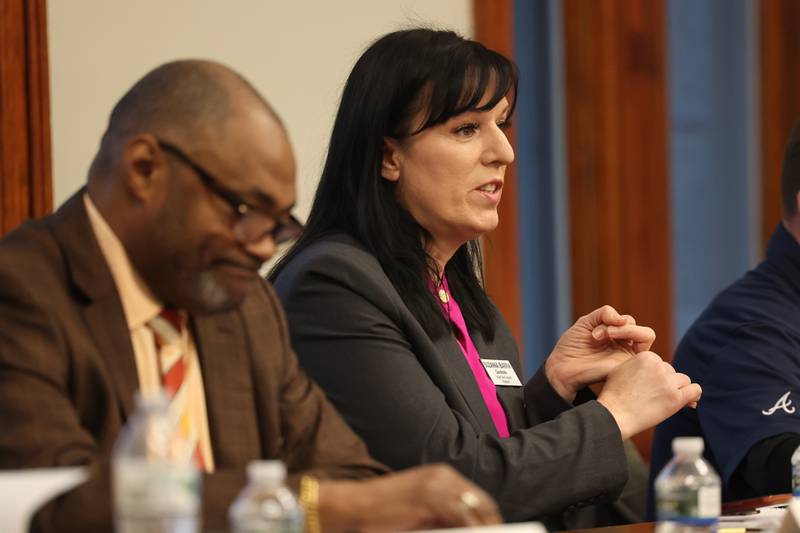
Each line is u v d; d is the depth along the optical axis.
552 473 7.87
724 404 10.06
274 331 6.91
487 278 15.53
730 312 10.48
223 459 6.38
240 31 13.60
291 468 6.84
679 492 6.20
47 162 12.05
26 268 5.84
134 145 5.88
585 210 16.50
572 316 16.42
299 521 5.35
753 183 17.80
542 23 16.45
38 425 5.52
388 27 14.56
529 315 16.28
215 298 6.05
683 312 17.36
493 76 8.62
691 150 17.50
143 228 5.97
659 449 10.59
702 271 17.50
